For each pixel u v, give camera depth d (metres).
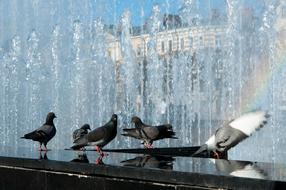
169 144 18.06
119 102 25.06
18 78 25.94
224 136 6.77
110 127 8.05
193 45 24.19
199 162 6.50
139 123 10.03
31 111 25.20
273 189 5.00
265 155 16.16
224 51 22.95
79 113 24.36
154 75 25.00
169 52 24.98
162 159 6.93
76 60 25.33
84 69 25.30
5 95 26.00
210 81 22.86
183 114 22.84
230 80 22.17
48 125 9.67
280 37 21.75
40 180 7.25
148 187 5.96
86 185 6.66
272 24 21.95
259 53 21.95
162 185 5.82
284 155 16.61
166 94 24.19
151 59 25.41
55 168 7.06
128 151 9.77
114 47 26.03
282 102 20.44
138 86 25.19
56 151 8.34
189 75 23.75
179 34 24.80
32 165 7.35
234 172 5.56
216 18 23.53
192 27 24.38
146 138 9.86
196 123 21.98
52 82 25.17
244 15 22.66
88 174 6.64
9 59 26.31
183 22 24.66
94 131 8.06
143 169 6.04
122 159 7.06
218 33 23.38
